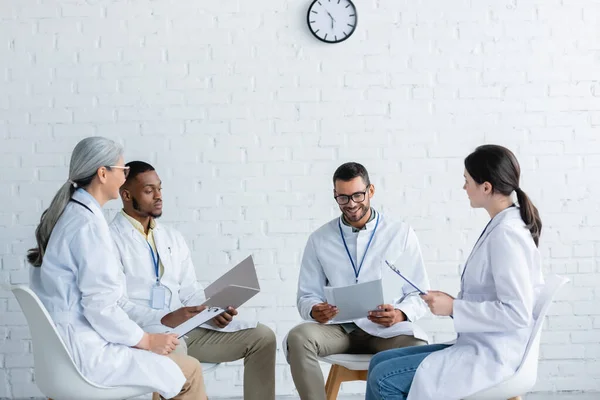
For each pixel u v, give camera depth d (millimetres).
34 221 4129
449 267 4176
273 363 3359
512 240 2598
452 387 2568
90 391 2625
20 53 4121
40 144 4129
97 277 2639
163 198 4148
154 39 4133
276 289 4176
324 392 3174
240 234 4168
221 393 4207
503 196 2717
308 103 4156
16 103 4125
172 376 2721
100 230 2695
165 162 4145
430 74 4156
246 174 4160
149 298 3285
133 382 2656
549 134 4176
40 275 2736
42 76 4129
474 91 4168
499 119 4172
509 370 2568
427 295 2701
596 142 4176
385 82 4160
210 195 4156
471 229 4176
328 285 3496
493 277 2654
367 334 3311
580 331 4191
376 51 4152
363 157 4164
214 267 4168
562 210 4188
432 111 4164
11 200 4125
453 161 4168
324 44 4148
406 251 3393
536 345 2648
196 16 4137
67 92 4133
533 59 4168
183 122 4145
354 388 4266
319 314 3205
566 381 4195
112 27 4133
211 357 3330
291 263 4176
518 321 2543
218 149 4156
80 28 4125
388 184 4168
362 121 4156
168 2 4133
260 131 4156
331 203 4168
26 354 4148
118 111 4133
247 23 4145
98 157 2770
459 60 4160
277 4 4148
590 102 4168
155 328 3119
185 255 3512
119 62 4133
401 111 4160
